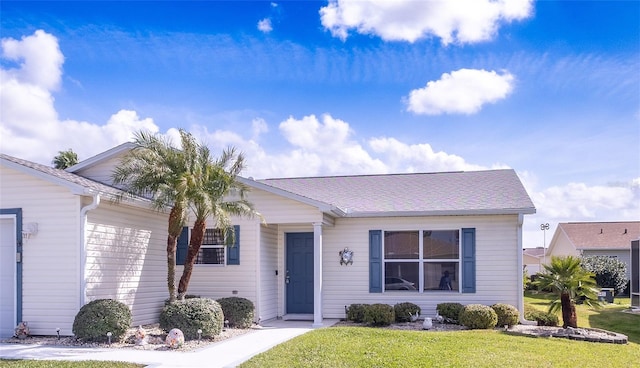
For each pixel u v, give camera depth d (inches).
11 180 484.1
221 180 527.8
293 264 680.4
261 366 354.0
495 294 619.8
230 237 554.6
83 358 377.1
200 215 528.7
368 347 419.8
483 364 374.9
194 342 447.8
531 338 499.5
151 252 582.6
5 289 482.0
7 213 480.7
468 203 641.6
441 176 784.3
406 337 469.1
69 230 470.0
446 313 597.3
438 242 640.4
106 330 433.1
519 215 607.2
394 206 653.3
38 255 473.7
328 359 377.4
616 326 665.6
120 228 526.3
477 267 625.9
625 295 1235.2
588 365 390.3
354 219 659.4
